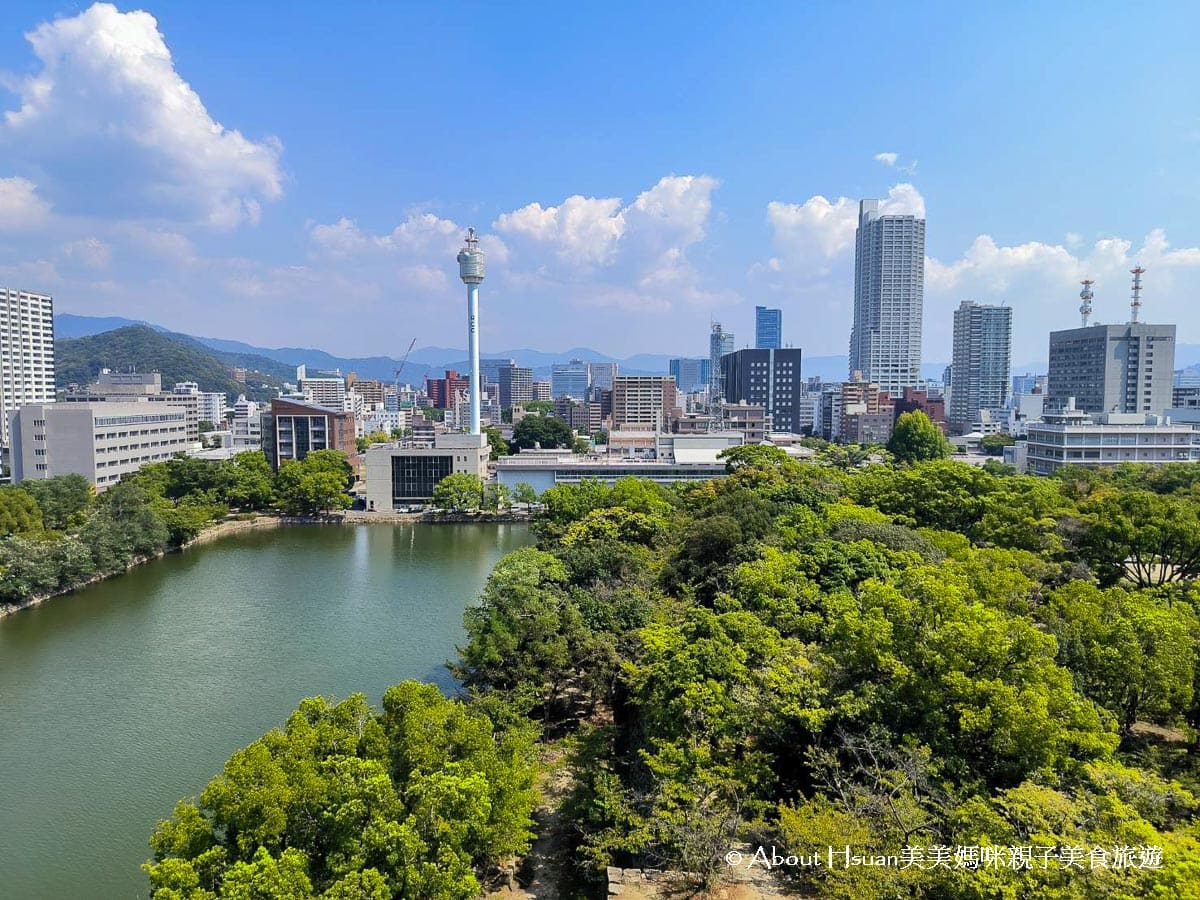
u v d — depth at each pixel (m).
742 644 41.25
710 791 32.78
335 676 63.66
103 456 141.50
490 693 48.03
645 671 41.50
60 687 61.53
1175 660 38.19
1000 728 32.16
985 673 35.03
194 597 87.88
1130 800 28.03
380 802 29.12
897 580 48.31
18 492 101.69
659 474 151.62
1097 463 139.75
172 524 112.19
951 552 64.81
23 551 84.38
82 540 94.75
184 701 58.78
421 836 29.30
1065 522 69.69
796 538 65.19
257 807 28.42
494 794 33.31
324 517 142.75
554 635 51.09
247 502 143.75
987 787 31.78
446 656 68.12
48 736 53.09
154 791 45.97
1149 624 40.56
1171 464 112.06
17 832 41.84
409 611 82.06
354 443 183.00
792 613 47.72
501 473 153.75
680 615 54.91
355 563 105.94
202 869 27.19
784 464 108.44
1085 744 31.86
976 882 23.66
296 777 29.94
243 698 59.34
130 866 38.97
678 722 36.22
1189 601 50.00
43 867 38.84
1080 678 39.41
